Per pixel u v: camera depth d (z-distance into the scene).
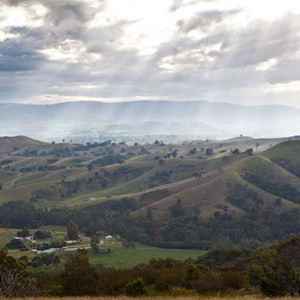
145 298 30.53
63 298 30.66
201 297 31.08
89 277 40.88
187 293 39.69
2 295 33.22
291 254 41.50
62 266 96.94
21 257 108.62
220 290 40.31
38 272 82.38
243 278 42.06
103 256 125.56
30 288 37.38
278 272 35.50
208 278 42.25
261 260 47.72
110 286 40.78
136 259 121.12
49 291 39.06
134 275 45.75
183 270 49.84
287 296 31.33
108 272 47.97
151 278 45.50
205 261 76.31
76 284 40.16
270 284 34.56
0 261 42.47
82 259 42.34
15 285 36.12
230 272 45.09
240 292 39.03
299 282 34.59
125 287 39.34
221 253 78.38
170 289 42.16
